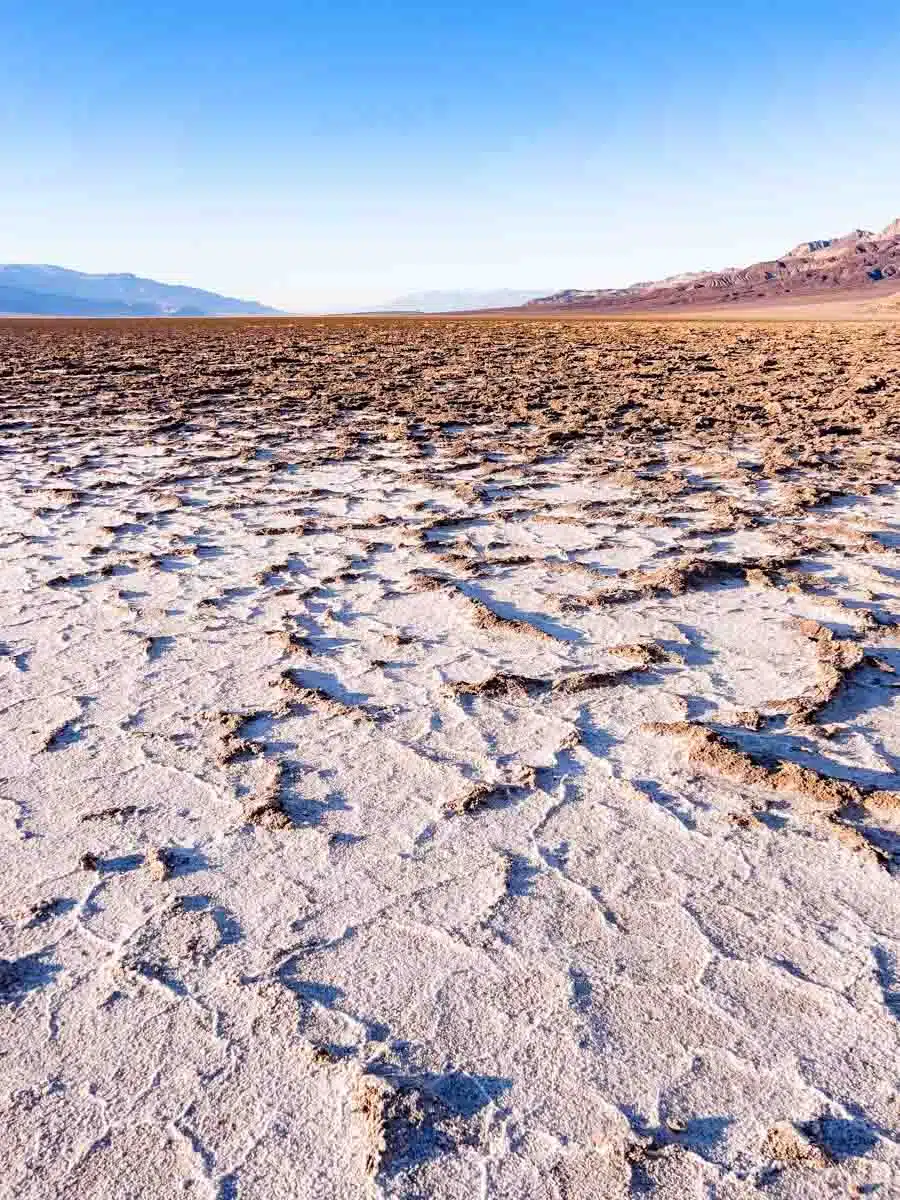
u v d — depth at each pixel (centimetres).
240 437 1047
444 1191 164
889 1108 179
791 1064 189
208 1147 173
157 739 333
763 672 386
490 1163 169
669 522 648
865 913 235
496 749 324
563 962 219
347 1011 205
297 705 360
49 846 270
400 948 225
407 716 350
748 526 635
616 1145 171
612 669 391
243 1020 203
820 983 212
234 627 448
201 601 486
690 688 371
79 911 240
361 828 277
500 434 1059
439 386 1552
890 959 219
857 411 1209
